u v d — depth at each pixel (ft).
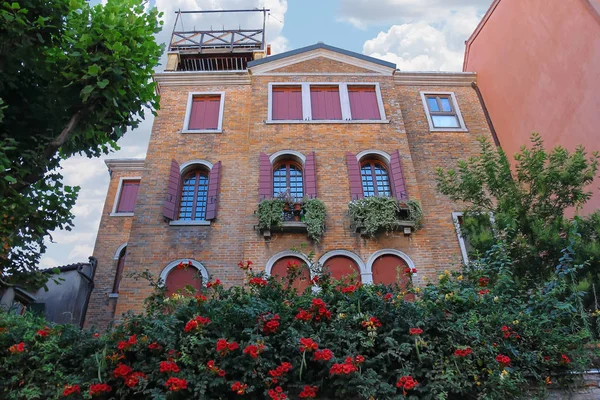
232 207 43.11
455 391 18.04
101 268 52.21
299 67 51.70
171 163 44.88
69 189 26.96
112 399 17.62
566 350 20.16
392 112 48.65
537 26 45.06
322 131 46.93
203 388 17.07
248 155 45.93
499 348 19.89
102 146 28.45
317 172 44.19
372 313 20.26
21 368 18.39
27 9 24.77
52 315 46.37
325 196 42.78
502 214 31.01
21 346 18.13
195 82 51.67
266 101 48.91
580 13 39.11
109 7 26.71
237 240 41.39
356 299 21.13
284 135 46.47
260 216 40.11
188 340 18.65
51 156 26.13
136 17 27.37
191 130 47.60
